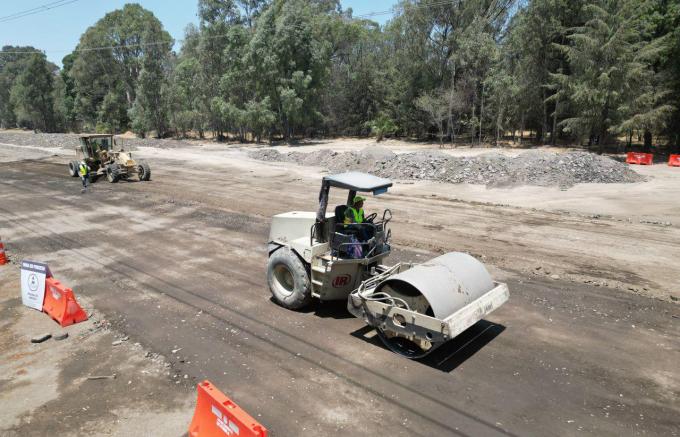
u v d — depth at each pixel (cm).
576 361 656
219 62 5603
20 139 5662
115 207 1820
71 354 704
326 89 5966
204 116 5916
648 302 862
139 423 537
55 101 8731
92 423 539
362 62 6116
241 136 5669
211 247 1264
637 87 3297
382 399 571
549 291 918
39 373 652
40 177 2675
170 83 6456
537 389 588
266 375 630
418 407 554
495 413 541
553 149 4075
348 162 2894
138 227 1499
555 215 1617
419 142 5259
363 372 634
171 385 613
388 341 695
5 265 1145
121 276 1048
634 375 618
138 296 928
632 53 3281
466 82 4591
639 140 4547
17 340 755
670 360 656
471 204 1822
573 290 923
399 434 507
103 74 7581
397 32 5081
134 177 2633
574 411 543
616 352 680
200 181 2480
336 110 6253
